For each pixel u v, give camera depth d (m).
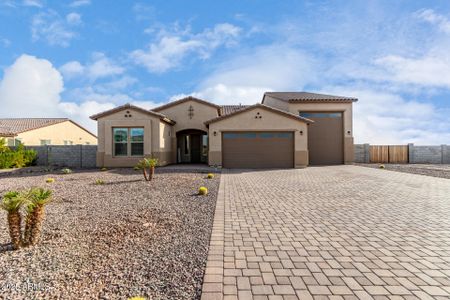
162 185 10.80
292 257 4.18
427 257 4.20
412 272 3.71
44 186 10.77
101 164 19.19
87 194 8.98
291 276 3.59
